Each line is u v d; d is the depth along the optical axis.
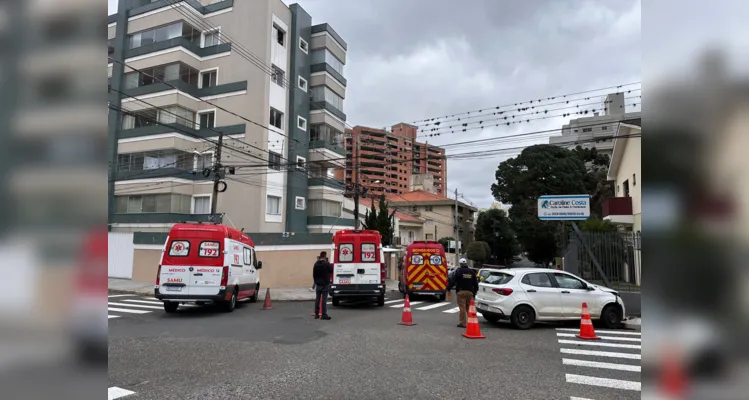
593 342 9.74
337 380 6.27
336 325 11.48
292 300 18.64
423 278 19.70
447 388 6.02
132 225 29.00
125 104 30.77
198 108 30.84
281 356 7.67
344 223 36.72
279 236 23.50
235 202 29.22
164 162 29.33
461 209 73.56
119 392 5.57
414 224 60.59
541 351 8.67
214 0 32.59
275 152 30.27
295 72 32.84
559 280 12.15
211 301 13.25
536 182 44.84
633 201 23.47
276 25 31.22
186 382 6.03
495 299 11.85
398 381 6.29
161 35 31.08
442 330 11.07
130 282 21.28
